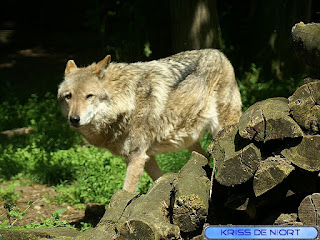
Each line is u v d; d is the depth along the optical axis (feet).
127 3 54.39
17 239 15.76
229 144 15.24
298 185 14.44
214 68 26.12
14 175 31.81
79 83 22.21
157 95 23.72
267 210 15.30
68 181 31.01
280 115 13.93
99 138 23.41
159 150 24.75
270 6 52.21
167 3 50.67
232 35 55.72
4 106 46.42
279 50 52.16
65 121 41.24
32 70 60.18
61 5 84.89
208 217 15.42
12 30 79.25
